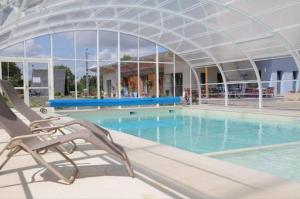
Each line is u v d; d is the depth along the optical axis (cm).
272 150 728
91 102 1661
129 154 543
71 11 1355
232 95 2256
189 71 2155
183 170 443
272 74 2888
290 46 1304
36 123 614
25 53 1719
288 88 2936
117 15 1530
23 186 389
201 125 1256
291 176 535
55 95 1783
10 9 880
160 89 2059
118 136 734
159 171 440
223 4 1141
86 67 1864
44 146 400
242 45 1485
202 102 2147
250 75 1694
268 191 357
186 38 1683
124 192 364
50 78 1769
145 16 1506
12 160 516
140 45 1992
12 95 654
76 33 1834
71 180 399
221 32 1434
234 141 888
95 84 1884
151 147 598
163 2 1255
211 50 1703
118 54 1938
